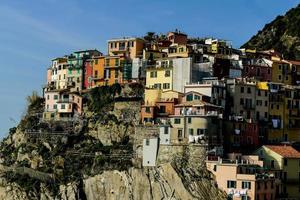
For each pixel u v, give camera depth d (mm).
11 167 194125
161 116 174625
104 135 183375
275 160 161125
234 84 178375
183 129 162500
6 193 188250
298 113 186500
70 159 182500
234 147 167750
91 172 175125
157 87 189625
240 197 147750
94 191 172875
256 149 166250
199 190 152750
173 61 188125
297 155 163250
